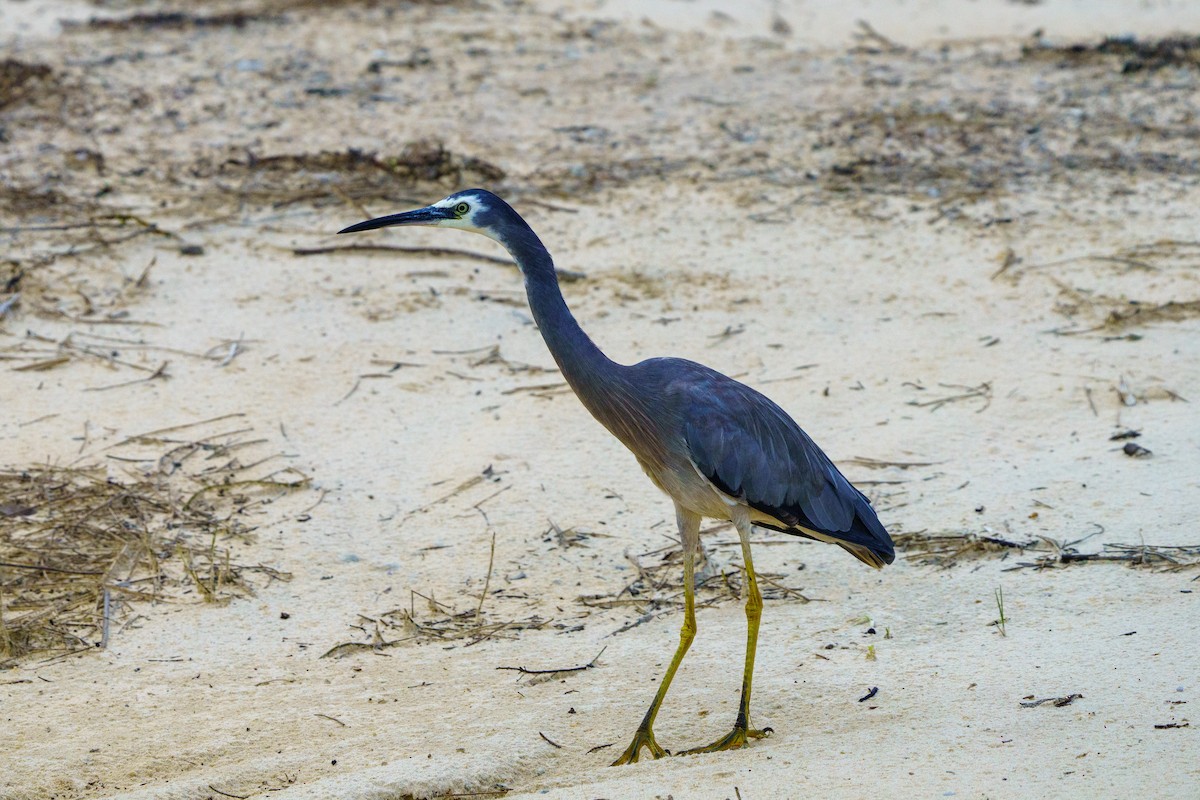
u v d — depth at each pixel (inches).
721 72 917.8
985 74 922.7
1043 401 525.7
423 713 349.4
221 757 331.3
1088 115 843.4
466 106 840.3
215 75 876.6
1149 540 418.9
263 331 584.4
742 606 404.5
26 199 693.3
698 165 766.5
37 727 346.0
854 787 276.8
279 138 784.3
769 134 808.3
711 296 621.9
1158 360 553.3
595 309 608.4
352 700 358.6
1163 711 307.1
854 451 494.6
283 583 422.3
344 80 874.8
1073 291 620.1
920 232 688.4
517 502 469.7
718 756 309.3
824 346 576.7
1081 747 289.0
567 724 341.4
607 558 435.2
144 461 488.4
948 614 388.2
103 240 653.3
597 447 505.7
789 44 986.1
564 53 941.2
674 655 352.2
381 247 657.6
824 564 427.5
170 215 685.3
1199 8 1090.1
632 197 724.0
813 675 357.7
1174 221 695.1
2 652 383.6
